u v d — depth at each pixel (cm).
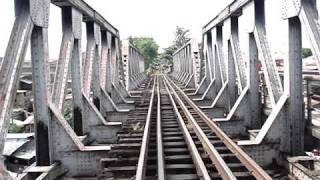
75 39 1207
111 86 1936
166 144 1014
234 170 787
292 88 885
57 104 1004
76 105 1227
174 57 7069
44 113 875
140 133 1200
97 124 1267
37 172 833
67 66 1073
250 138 1114
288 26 871
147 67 11475
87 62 1449
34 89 870
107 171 825
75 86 1227
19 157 1470
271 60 1025
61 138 910
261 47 1048
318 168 846
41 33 858
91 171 921
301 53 878
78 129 1227
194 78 3133
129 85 3025
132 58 3750
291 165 839
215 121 1231
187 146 995
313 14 775
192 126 1222
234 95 1558
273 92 984
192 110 1652
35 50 861
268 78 1002
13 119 2289
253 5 1092
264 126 938
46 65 872
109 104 1639
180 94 2398
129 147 974
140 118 1491
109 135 1270
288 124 899
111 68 2047
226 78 1716
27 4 777
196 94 2320
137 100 2217
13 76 704
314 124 983
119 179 796
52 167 862
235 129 1234
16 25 766
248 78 1218
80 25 1236
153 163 859
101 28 1755
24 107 2906
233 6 1354
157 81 4512
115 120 1630
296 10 814
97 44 1573
